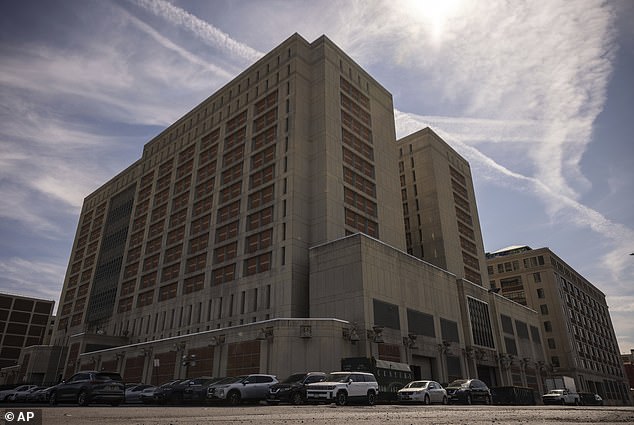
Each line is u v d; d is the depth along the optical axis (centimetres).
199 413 1666
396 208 6712
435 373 4950
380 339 4212
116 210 9425
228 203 6378
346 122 6375
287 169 5684
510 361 6262
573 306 10325
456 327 5572
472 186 9169
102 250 9250
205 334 4538
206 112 7762
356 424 1143
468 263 7969
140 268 7681
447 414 1658
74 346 6825
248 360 3966
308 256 5306
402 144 8606
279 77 6506
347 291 4506
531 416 1562
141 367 5209
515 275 10294
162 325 6612
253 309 5294
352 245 4647
